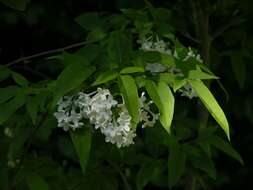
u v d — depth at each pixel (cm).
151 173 100
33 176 89
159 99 74
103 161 104
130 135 80
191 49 99
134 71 75
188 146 99
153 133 99
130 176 127
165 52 95
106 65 82
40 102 80
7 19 145
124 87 73
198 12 124
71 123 80
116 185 103
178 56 88
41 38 147
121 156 101
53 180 99
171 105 73
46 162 99
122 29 98
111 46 83
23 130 93
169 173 94
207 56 124
